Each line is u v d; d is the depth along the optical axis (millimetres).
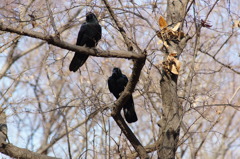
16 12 10469
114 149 10164
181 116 9797
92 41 11938
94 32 11664
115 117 9969
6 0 10383
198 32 10062
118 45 11695
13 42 11117
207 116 11227
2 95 11688
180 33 10312
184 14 10477
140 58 8922
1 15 10133
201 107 10500
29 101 11734
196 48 10047
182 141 10828
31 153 10367
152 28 10289
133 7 10422
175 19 10531
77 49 8836
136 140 10070
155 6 10562
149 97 11055
